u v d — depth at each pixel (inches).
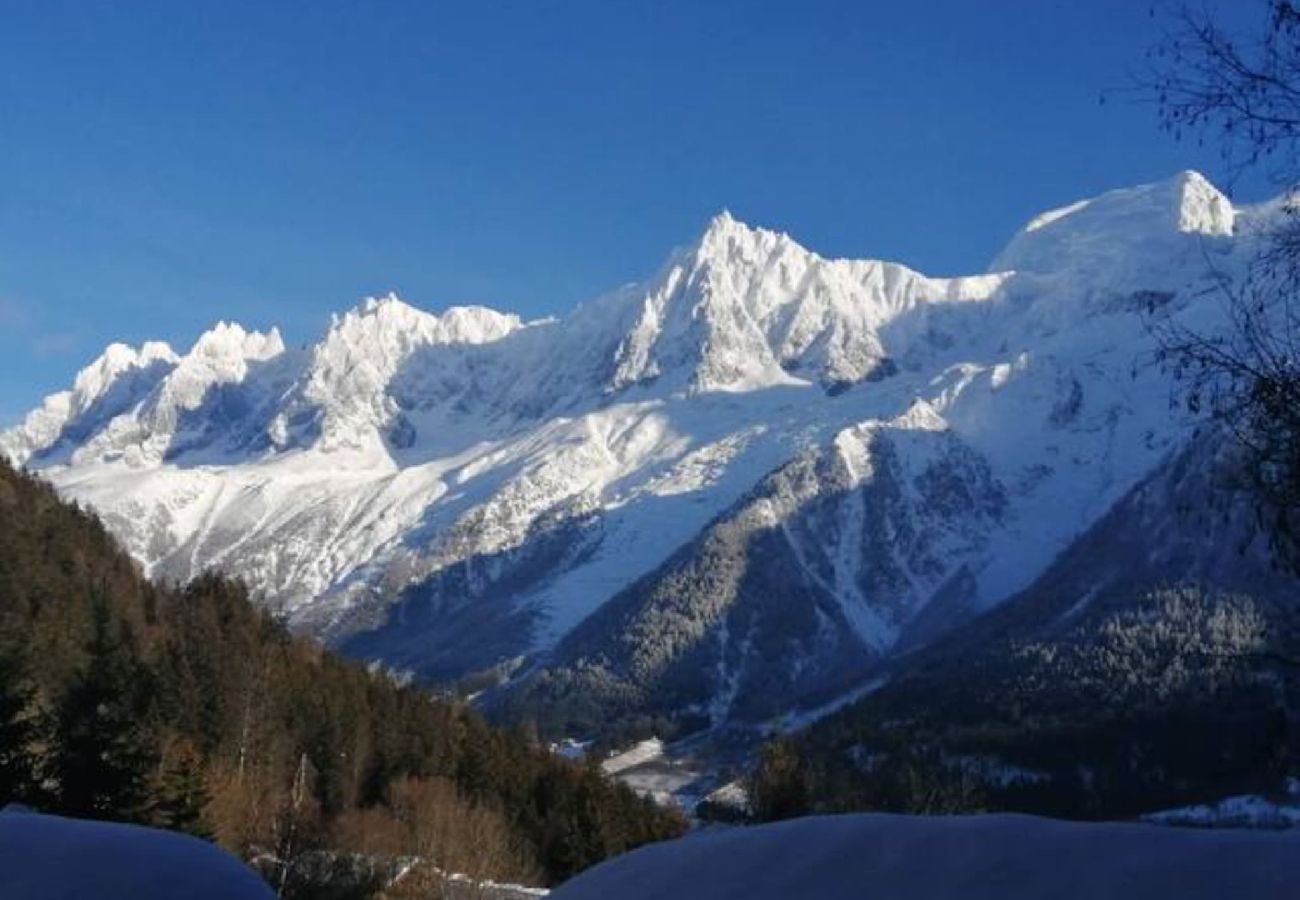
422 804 2038.6
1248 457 292.2
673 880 220.5
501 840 2048.5
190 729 1993.1
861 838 215.3
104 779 1238.3
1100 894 185.5
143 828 297.7
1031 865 195.8
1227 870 182.7
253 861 1643.7
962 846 205.2
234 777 1808.6
